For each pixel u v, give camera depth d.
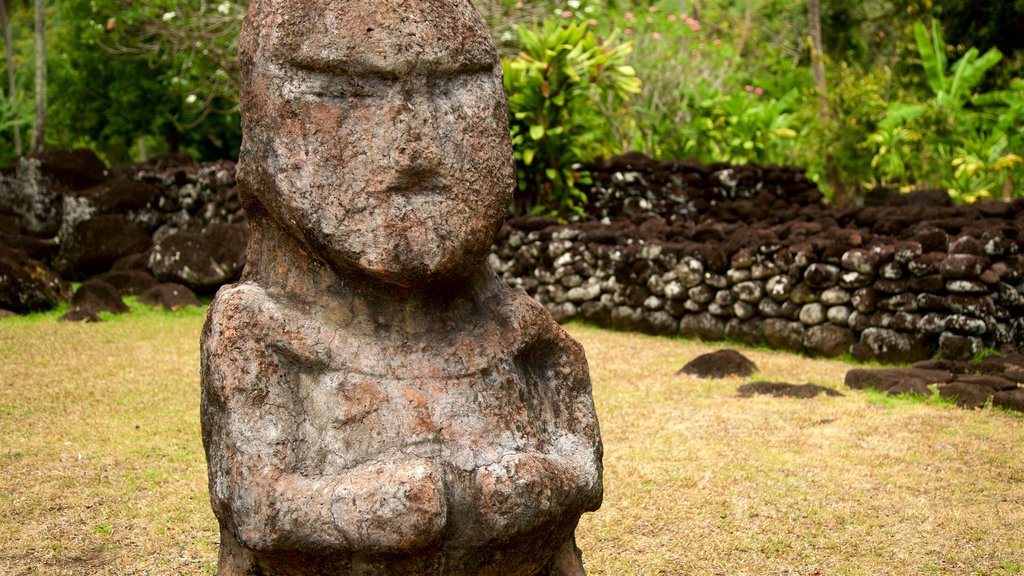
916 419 6.06
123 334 8.46
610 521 4.36
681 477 4.95
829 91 16.33
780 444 5.54
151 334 8.49
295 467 2.29
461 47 2.51
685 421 6.04
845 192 16.03
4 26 24.11
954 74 18.19
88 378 6.86
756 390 6.83
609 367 7.63
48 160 12.23
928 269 7.59
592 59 11.12
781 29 26.61
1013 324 7.71
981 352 7.39
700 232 9.45
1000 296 7.61
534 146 11.01
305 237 2.41
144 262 11.02
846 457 5.32
